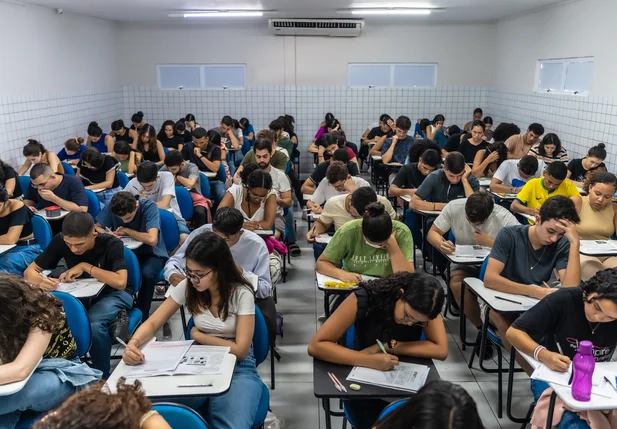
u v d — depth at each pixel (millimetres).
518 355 2557
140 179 4273
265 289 2895
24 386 1992
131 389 1240
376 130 9188
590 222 3719
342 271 2918
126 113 9820
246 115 9805
